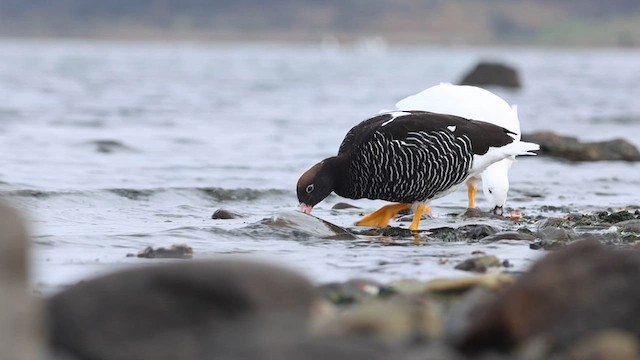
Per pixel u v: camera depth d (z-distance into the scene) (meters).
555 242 12.18
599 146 24.83
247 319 6.91
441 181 13.78
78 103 41.12
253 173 21.02
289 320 6.93
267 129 31.83
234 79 66.44
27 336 6.37
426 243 12.79
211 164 22.44
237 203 17.41
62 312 6.87
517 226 14.45
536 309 7.17
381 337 7.10
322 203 17.47
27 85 52.50
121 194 17.05
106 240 12.38
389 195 13.98
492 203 15.91
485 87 54.41
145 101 43.72
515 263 10.91
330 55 160.12
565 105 43.78
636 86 61.91
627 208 16.64
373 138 13.78
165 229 13.46
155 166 21.78
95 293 6.95
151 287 6.97
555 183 20.66
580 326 7.12
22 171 19.91
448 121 13.77
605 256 7.52
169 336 6.77
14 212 6.59
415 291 8.83
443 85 16.56
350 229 13.99
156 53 148.00
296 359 6.46
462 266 10.58
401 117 13.82
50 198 16.31
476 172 13.99
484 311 7.25
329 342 6.62
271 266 7.20
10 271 6.44
